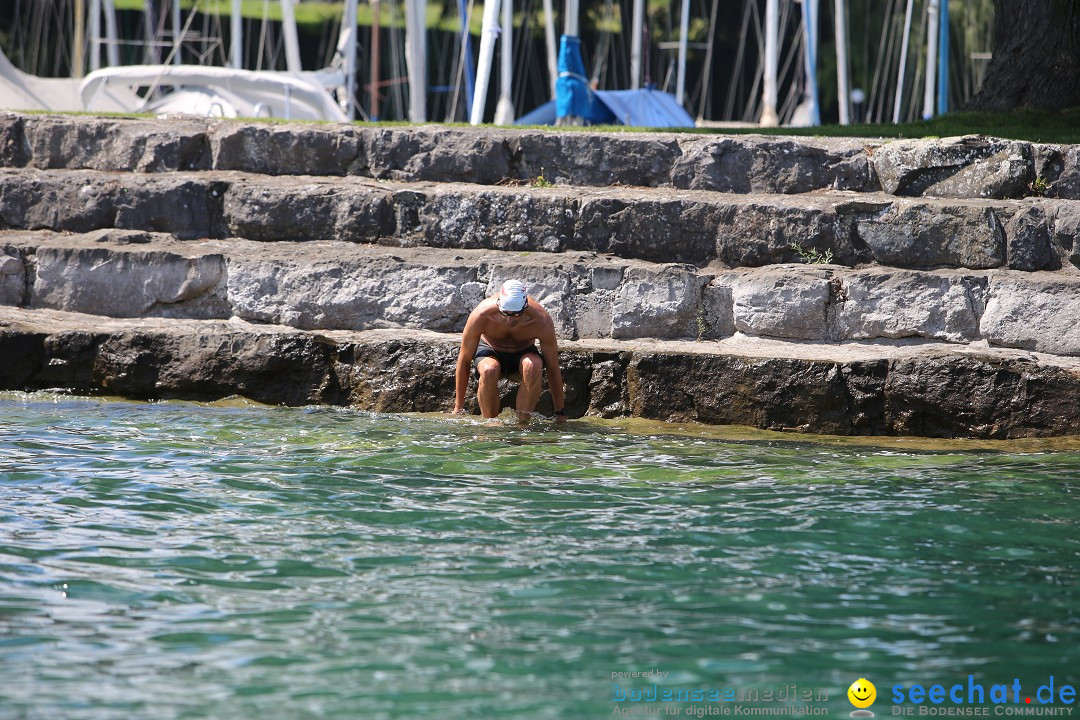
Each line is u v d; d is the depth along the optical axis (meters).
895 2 100.06
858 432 20.00
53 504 13.70
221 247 24.22
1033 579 11.34
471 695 8.44
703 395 20.45
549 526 13.24
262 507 13.83
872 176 25.34
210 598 10.55
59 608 10.21
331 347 21.19
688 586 11.05
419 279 22.78
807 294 22.28
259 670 8.88
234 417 19.73
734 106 110.56
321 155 26.42
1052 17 36.09
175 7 72.38
